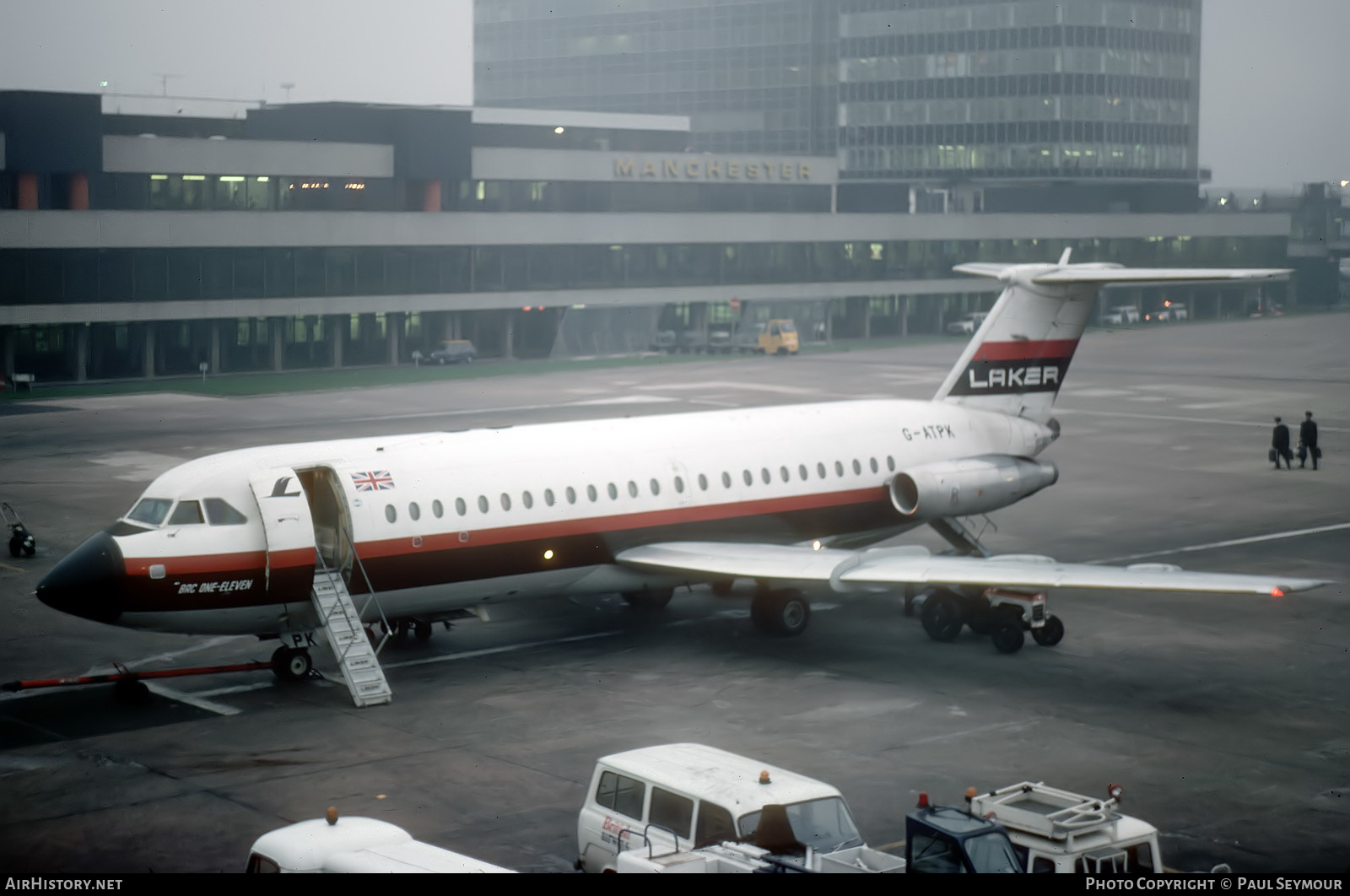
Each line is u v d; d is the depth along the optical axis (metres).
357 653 37.53
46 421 94.06
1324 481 73.19
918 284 169.50
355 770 32.06
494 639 44.22
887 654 42.22
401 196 136.38
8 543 57.00
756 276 156.50
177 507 37.59
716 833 23.39
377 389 113.75
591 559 42.84
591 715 36.16
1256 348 149.25
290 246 125.38
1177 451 82.81
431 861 21.89
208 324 124.31
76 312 114.75
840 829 23.67
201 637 44.34
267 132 144.50
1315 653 42.12
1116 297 188.88
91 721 35.88
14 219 110.75
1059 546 58.00
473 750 33.47
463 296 136.38
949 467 48.94
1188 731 34.84
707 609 48.09
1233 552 56.69
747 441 46.97
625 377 122.50
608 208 149.00
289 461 39.38
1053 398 54.12
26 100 112.88
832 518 47.91
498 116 162.00
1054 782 31.27
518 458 42.31
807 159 164.50
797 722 35.53
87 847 27.62
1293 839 28.12
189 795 30.53
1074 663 41.06
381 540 38.88
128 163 119.19
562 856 27.19
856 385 115.00
